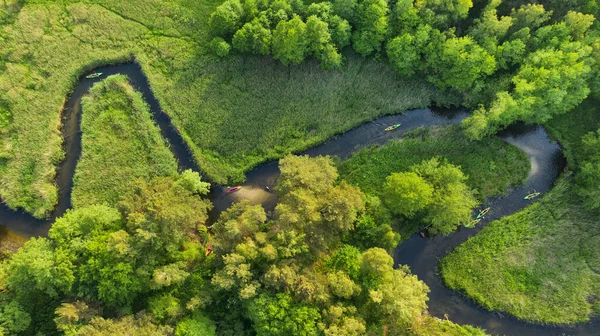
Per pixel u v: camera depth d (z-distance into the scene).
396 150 62.78
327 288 49.12
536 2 60.62
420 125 64.94
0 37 63.19
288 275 47.84
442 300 58.56
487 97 62.62
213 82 64.00
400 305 46.72
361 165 62.06
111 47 65.12
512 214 61.16
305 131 63.31
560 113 62.84
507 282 58.12
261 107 63.59
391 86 65.25
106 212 52.59
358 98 64.88
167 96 63.22
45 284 47.91
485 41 59.72
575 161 62.12
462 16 59.97
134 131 61.75
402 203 55.25
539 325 57.16
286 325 46.38
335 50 62.00
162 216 49.38
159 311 50.00
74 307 47.69
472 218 61.06
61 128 62.22
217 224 54.56
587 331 56.69
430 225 60.16
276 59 65.31
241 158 61.75
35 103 61.88
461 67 59.69
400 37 60.34
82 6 65.88
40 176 59.25
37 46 63.81
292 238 49.19
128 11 66.44
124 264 47.75
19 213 59.00
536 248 59.19
